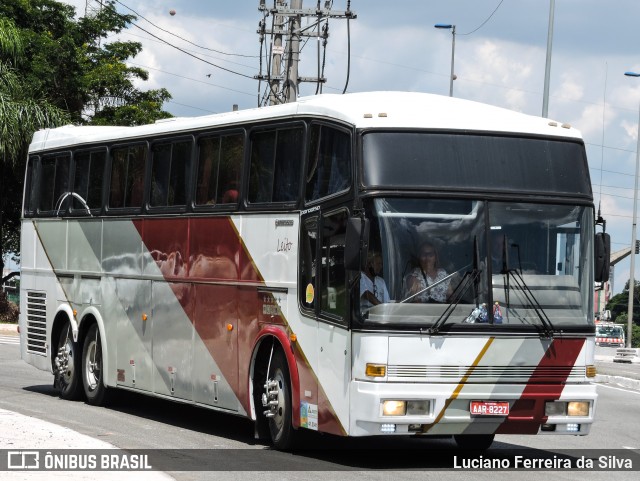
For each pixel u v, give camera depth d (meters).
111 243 18.98
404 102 13.99
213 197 16.30
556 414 13.31
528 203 13.49
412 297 12.90
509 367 13.12
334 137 13.78
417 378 12.81
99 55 53.72
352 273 13.02
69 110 48.50
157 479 11.10
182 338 16.84
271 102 33.78
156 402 20.62
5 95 42.69
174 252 17.12
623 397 26.31
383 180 13.09
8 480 10.67
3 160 43.06
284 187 14.76
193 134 16.94
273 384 14.80
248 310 15.28
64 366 20.28
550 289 13.39
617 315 129.88
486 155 13.50
